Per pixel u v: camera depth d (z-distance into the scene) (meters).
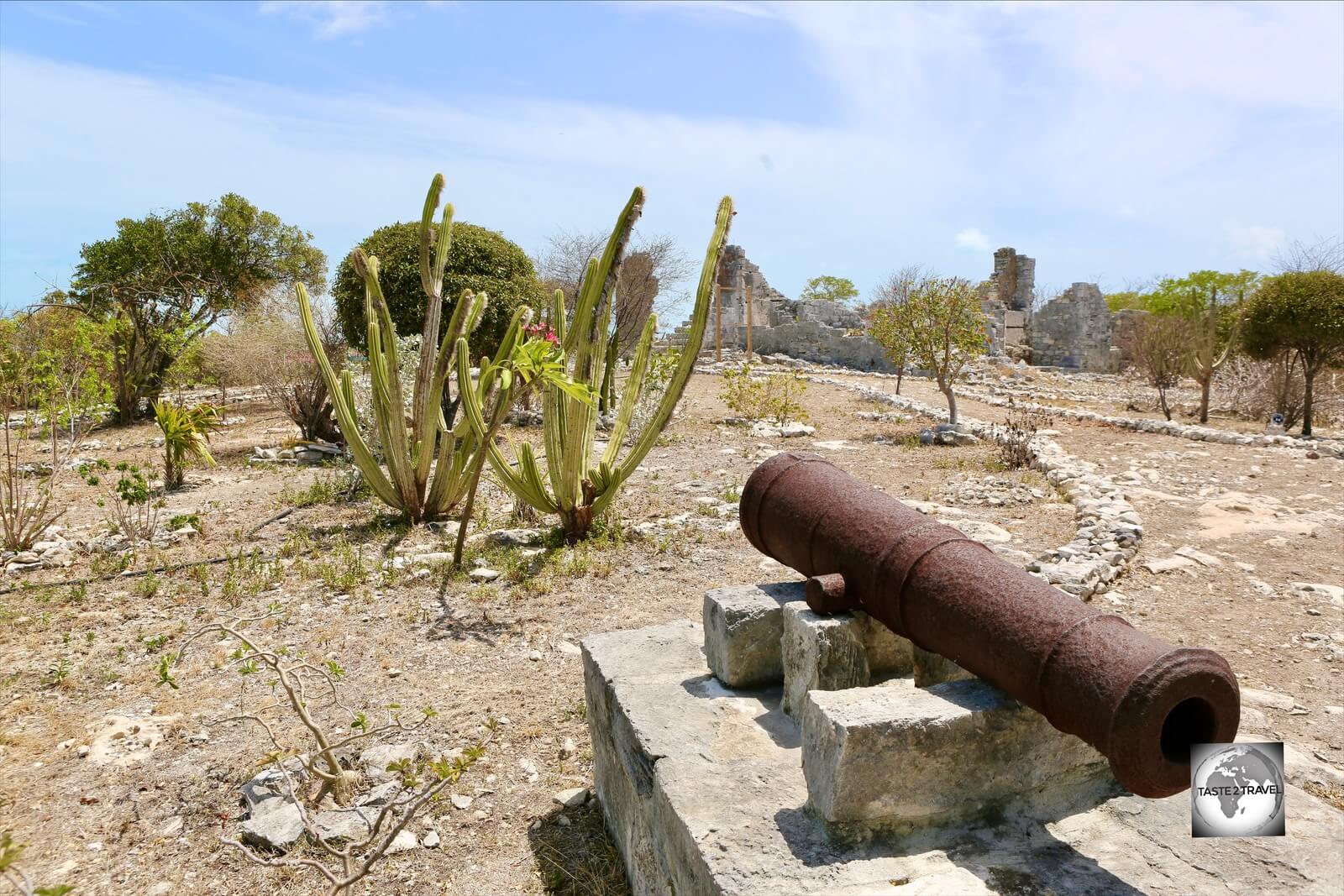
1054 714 2.27
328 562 6.46
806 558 3.16
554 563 6.33
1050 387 22.97
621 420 7.04
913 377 24.08
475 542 6.91
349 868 2.80
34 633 5.12
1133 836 2.42
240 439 12.90
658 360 12.95
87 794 3.45
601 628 5.14
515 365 5.71
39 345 9.24
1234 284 39.72
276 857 3.07
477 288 11.61
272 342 13.01
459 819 3.33
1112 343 30.75
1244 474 9.88
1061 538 7.02
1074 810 2.58
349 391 7.47
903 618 2.75
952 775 2.44
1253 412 16.19
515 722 4.02
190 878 2.99
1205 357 15.44
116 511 8.12
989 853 2.36
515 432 12.48
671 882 2.59
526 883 2.99
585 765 3.71
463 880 3.00
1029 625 2.36
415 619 5.28
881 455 11.32
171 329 14.84
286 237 18.28
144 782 3.54
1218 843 2.35
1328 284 13.29
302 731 3.93
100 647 4.90
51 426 8.48
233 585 5.77
